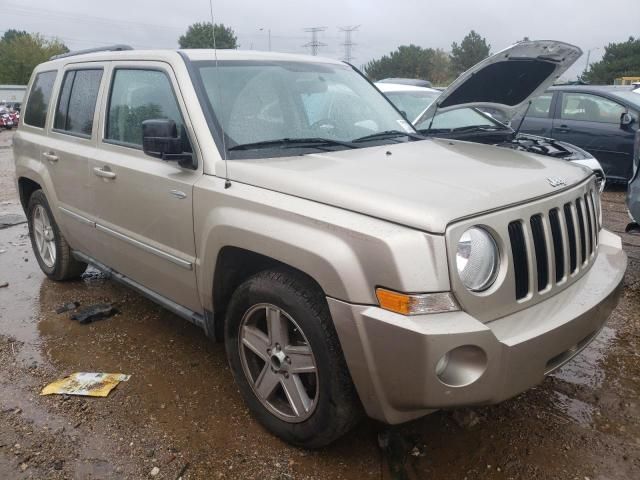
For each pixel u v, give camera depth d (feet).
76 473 8.67
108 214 12.42
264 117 10.74
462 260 7.29
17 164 16.56
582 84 31.48
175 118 10.62
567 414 9.99
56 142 14.48
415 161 9.64
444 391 7.12
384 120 12.46
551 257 8.38
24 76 225.76
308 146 10.46
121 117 12.26
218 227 9.21
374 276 7.29
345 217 7.74
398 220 7.34
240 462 8.87
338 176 8.61
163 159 9.98
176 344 12.75
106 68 12.98
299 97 11.53
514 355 7.28
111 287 16.30
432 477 8.50
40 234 16.75
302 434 8.84
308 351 8.52
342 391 8.12
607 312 8.98
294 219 8.21
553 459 8.84
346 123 11.69
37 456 9.04
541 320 7.77
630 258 18.06
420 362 7.01
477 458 8.89
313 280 8.32
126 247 12.05
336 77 12.81
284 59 12.37
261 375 9.38
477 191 7.94
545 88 16.81
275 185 8.75
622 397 10.49
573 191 9.23
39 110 15.94
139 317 14.21
